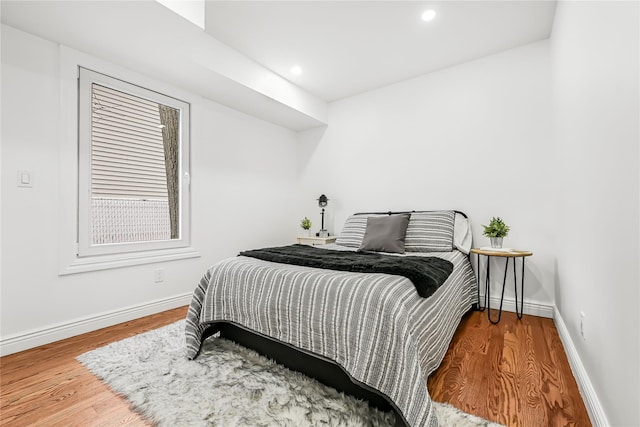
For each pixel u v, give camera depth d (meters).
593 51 1.28
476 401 1.36
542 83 2.58
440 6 2.17
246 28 2.41
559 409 1.31
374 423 1.21
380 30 2.45
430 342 1.48
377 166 3.55
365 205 3.64
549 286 2.54
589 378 1.34
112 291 2.40
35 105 2.01
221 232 3.29
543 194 2.56
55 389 1.49
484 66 2.86
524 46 2.66
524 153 2.65
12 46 1.92
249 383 1.51
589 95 1.36
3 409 1.34
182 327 2.29
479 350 1.89
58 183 2.11
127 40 2.11
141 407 1.34
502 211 2.75
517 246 2.67
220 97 3.10
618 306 0.98
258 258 2.05
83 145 2.26
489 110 2.83
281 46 2.68
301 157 4.26
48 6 1.74
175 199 2.93
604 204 1.14
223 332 2.07
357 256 2.17
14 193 1.92
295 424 1.21
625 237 0.93
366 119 3.64
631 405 0.87
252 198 3.66
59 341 2.07
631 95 0.89
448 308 1.87
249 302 1.71
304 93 3.58
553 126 2.42
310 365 1.55
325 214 4.01
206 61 2.46
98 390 1.48
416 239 2.77
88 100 2.29
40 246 2.03
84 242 2.27
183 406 1.34
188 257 2.95
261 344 1.81
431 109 3.16
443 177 3.08
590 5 1.33
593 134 1.29
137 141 2.63
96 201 2.38
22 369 1.68
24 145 1.96
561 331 2.05
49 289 2.07
